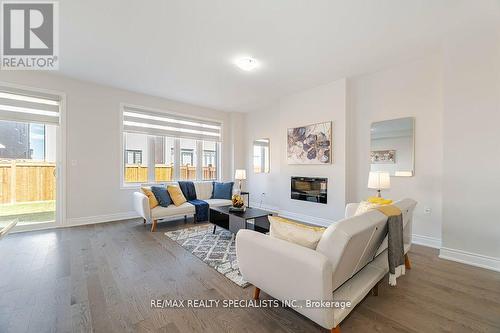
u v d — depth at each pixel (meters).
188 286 2.06
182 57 3.15
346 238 1.31
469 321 1.62
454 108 2.68
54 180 3.95
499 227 2.43
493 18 2.34
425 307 1.77
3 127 3.66
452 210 2.70
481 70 2.51
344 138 3.90
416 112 3.25
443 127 2.76
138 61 3.28
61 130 3.84
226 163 6.25
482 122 2.51
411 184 3.29
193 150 5.73
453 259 2.67
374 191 3.69
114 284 2.08
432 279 2.22
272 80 3.98
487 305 1.80
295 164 4.70
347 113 3.91
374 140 3.66
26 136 3.81
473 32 2.54
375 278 1.81
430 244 3.13
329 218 4.14
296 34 2.59
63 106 3.85
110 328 1.52
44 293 1.92
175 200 4.18
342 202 3.94
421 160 3.21
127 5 2.13
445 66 2.74
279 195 5.42
